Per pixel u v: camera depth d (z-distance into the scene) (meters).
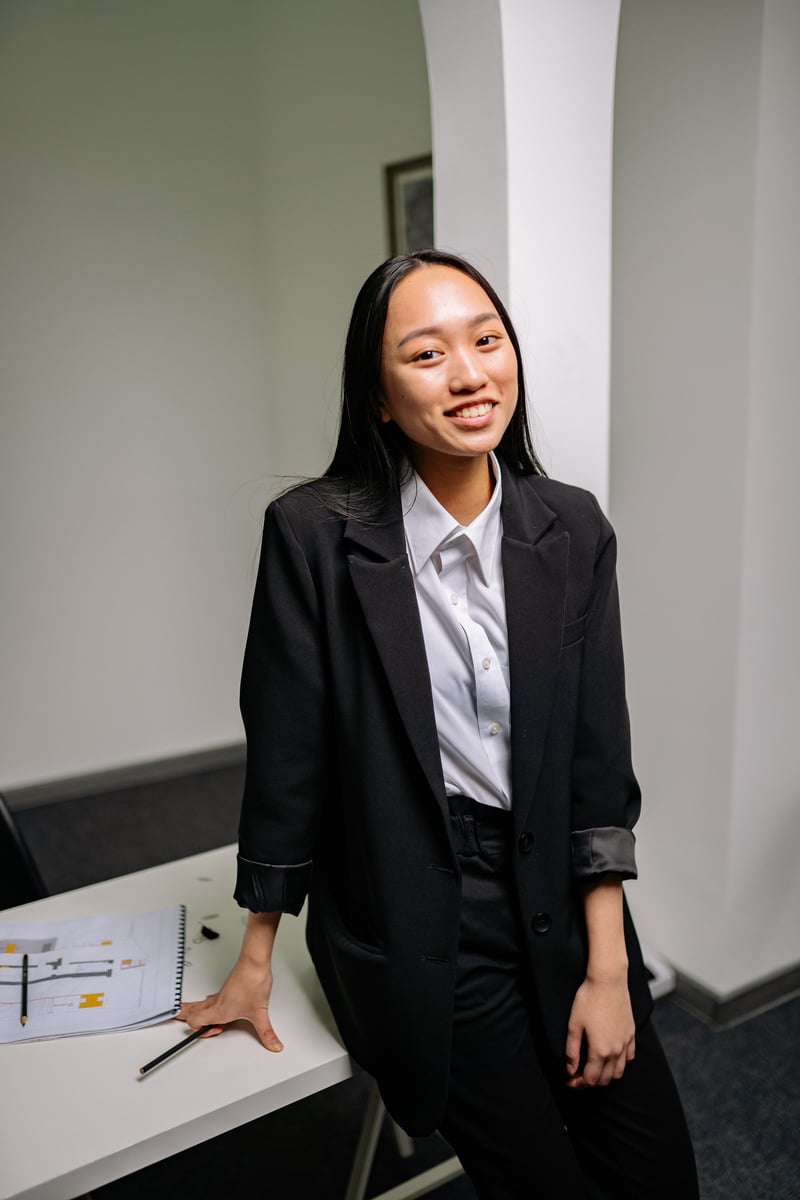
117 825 3.87
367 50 3.64
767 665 2.26
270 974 1.37
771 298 2.04
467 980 1.27
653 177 2.18
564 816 1.25
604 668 1.26
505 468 1.25
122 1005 1.40
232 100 4.16
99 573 4.16
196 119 4.08
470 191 1.56
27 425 3.94
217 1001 1.37
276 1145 2.09
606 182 1.60
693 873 2.43
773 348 2.07
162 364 4.16
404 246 3.72
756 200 1.97
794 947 2.51
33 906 1.66
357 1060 1.31
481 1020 1.27
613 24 1.54
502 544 1.20
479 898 1.26
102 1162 1.14
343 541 1.20
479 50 1.47
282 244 4.23
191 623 4.39
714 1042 2.37
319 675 1.22
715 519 2.20
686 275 2.15
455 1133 1.29
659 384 2.27
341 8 3.70
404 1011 1.20
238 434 4.39
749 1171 1.97
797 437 2.17
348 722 1.20
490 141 1.50
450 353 1.08
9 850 1.77
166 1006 1.40
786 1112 2.13
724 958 2.39
